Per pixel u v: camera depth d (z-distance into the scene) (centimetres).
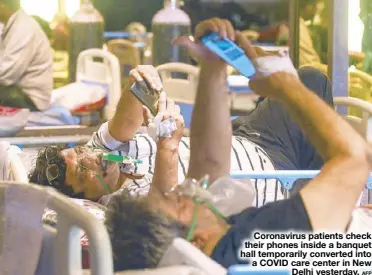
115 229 179
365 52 418
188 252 172
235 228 187
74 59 575
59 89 496
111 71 481
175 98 441
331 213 176
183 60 562
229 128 217
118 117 303
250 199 204
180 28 565
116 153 309
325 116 175
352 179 174
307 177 276
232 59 195
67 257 165
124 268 176
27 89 493
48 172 298
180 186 196
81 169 297
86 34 574
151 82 278
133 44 636
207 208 194
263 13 827
